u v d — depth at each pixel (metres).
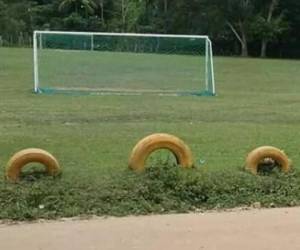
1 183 8.02
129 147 12.21
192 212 7.61
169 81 31.28
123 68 34.47
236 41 74.38
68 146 12.23
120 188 8.00
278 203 7.99
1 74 34.75
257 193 8.23
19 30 75.06
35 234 6.52
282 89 30.73
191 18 72.81
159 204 7.76
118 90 27.42
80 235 6.48
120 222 7.02
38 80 28.89
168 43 38.41
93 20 80.00
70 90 26.80
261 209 7.72
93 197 7.71
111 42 37.91
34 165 8.82
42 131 14.52
